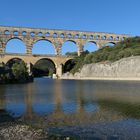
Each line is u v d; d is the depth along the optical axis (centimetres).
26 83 13875
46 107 4741
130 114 3834
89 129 3002
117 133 2822
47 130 2973
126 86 10375
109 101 5388
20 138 2661
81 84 12612
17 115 3959
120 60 18138
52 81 16875
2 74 12769
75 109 4453
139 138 2644
